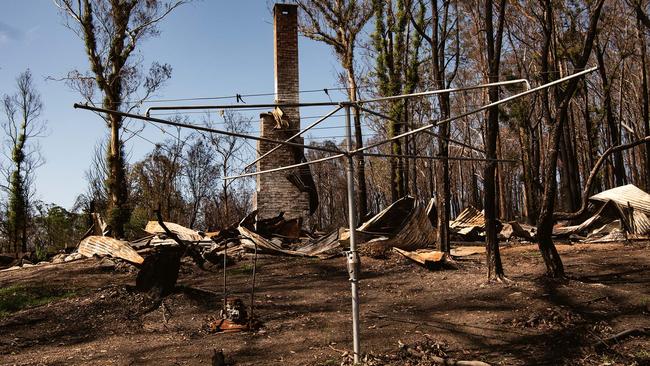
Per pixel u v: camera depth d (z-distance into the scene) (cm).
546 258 1072
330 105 635
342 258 1591
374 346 728
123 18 2536
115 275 1445
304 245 1769
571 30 2523
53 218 3272
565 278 1051
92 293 1128
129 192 4209
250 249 1684
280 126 2141
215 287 1185
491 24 1104
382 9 2567
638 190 1892
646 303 891
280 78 2214
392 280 1211
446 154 1383
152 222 1994
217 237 1850
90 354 743
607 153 1098
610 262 1337
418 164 4650
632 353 691
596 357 681
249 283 1236
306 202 2156
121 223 2475
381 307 951
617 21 2795
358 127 2447
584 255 1488
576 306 888
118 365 686
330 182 5669
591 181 1106
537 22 2302
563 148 2984
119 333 863
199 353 725
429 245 1547
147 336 835
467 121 3778
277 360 684
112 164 2514
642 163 4091
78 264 1655
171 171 4219
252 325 842
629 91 3897
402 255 1447
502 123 3234
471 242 2089
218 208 4350
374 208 5750
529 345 725
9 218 3694
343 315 903
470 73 3634
